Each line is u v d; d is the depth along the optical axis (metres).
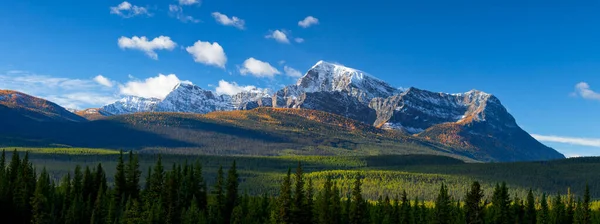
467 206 171.12
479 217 169.62
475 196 170.12
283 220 195.38
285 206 195.62
